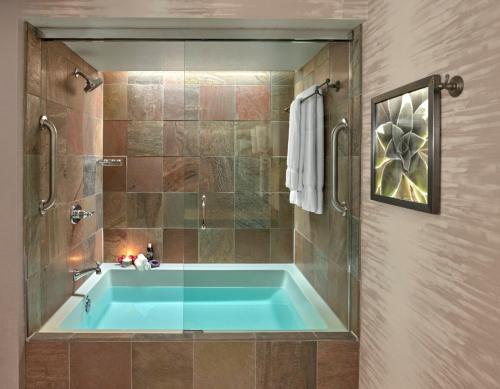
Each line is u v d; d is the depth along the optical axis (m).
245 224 2.55
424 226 1.59
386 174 1.86
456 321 1.38
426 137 1.51
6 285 2.17
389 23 1.90
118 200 3.84
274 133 2.55
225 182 2.55
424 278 1.59
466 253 1.32
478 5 1.25
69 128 2.90
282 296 2.53
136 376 2.27
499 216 1.17
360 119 2.30
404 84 1.74
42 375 2.25
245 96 2.54
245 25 2.29
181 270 3.66
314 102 2.50
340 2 2.19
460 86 1.33
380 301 2.02
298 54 2.47
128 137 3.82
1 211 2.16
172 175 3.86
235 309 2.47
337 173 2.47
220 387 2.29
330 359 2.31
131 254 3.85
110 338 2.28
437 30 1.48
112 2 2.14
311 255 2.53
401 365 1.79
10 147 2.15
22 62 2.19
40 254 2.43
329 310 2.48
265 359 2.29
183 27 2.32
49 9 2.14
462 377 1.34
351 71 2.40
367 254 2.21
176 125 3.85
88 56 2.90
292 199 2.55
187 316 2.47
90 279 3.32
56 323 2.50
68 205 2.90
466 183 1.31
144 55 2.82
